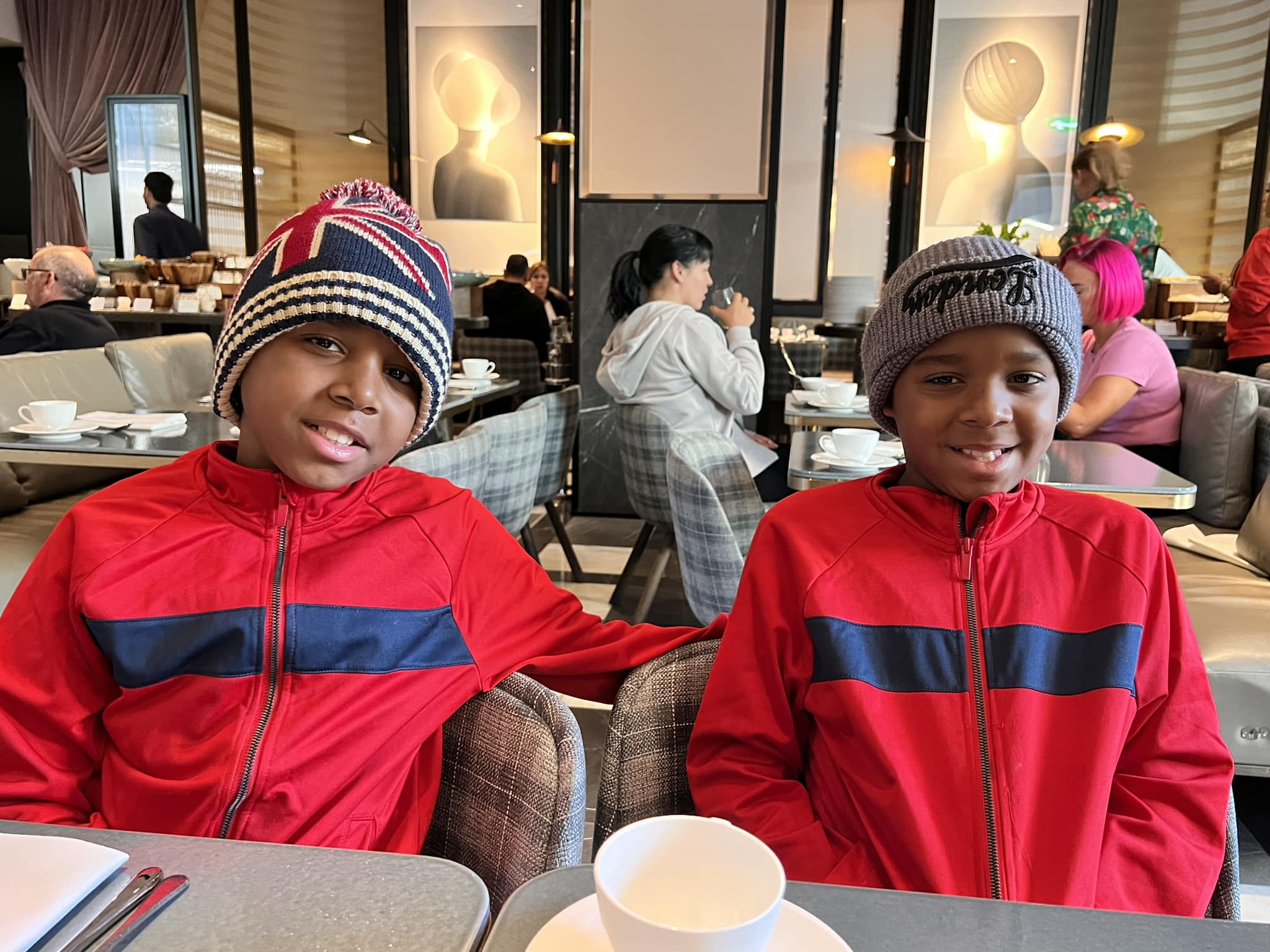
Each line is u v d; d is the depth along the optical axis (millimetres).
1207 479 2604
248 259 4973
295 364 828
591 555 3889
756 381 3021
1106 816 837
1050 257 4090
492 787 798
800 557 947
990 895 789
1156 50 6199
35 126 8492
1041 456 960
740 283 4242
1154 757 878
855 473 1998
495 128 6906
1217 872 835
